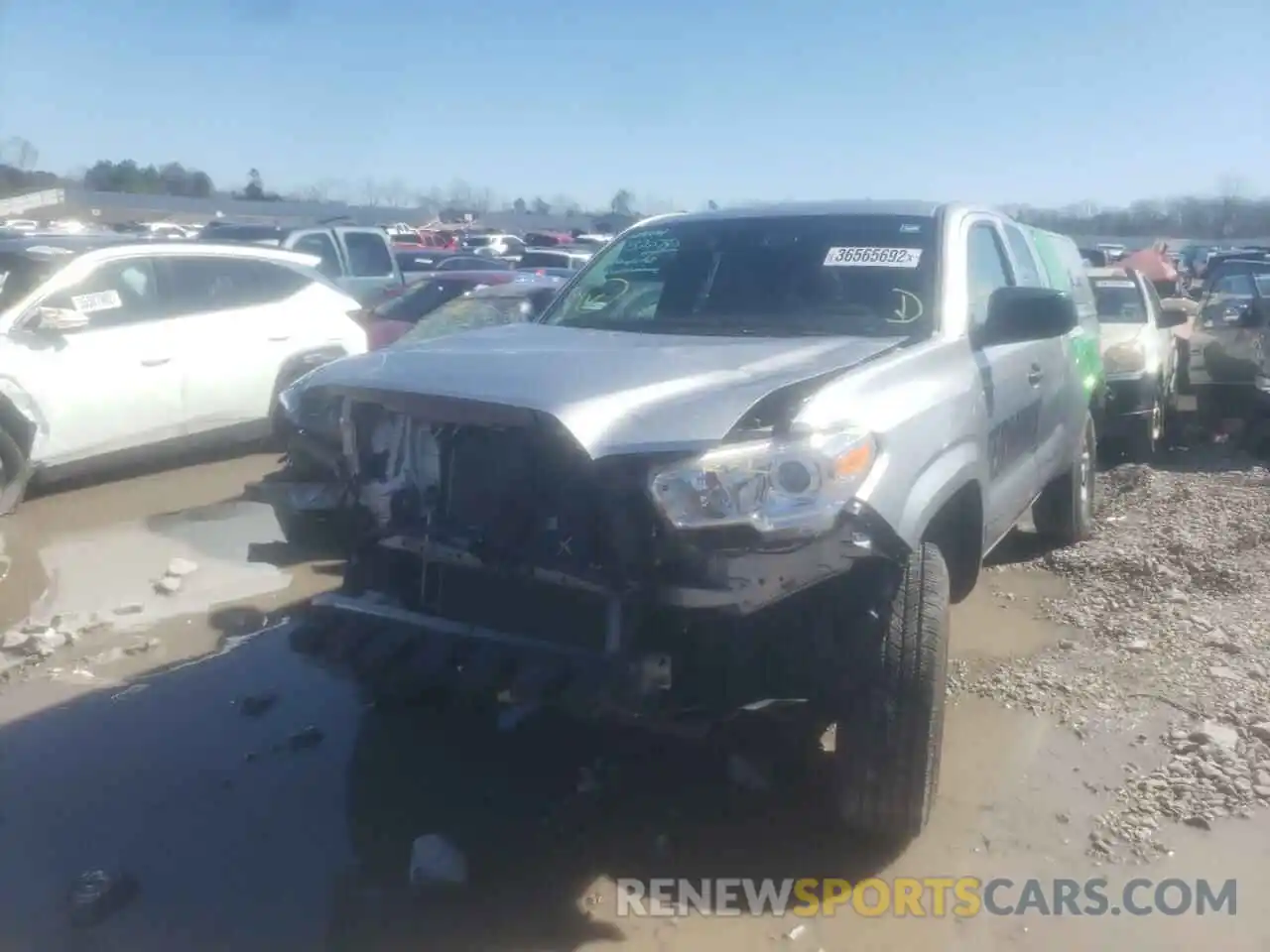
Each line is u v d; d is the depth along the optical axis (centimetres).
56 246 859
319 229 1544
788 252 501
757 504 329
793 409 347
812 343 423
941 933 345
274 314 951
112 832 397
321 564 684
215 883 369
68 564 681
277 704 497
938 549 377
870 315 461
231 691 509
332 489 469
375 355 410
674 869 379
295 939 343
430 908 358
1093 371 702
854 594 362
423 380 365
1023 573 668
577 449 334
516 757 455
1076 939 342
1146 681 509
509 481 354
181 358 873
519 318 924
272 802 418
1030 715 481
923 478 371
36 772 437
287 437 514
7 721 479
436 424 370
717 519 327
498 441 357
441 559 366
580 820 409
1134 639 554
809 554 329
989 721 476
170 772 438
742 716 353
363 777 437
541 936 345
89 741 462
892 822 371
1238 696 489
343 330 1002
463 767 446
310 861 382
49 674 525
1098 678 514
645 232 550
